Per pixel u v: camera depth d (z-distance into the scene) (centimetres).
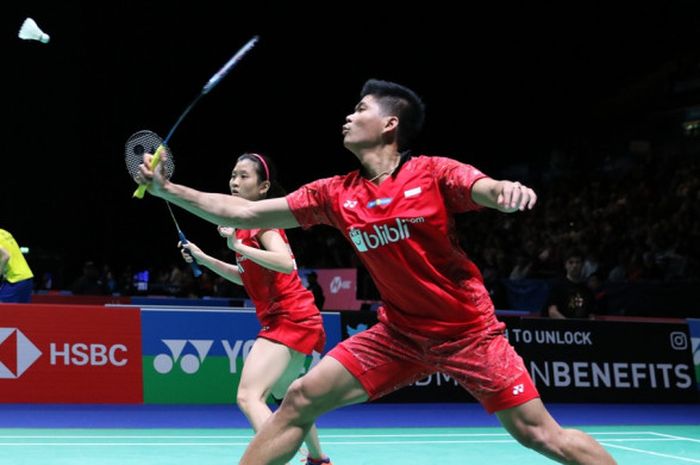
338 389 325
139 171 309
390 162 317
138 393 883
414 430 766
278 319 454
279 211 327
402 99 319
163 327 902
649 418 889
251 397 438
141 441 665
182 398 896
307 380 325
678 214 1525
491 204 286
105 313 886
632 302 1290
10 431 701
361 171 325
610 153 2266
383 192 309
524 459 614
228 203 322
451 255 309
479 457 621
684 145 2103
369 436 724
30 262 1792
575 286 1042
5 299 980
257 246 461
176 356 901
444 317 312
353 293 1486
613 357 1016
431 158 311
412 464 588
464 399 983
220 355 917
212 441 671
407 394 962
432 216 302
